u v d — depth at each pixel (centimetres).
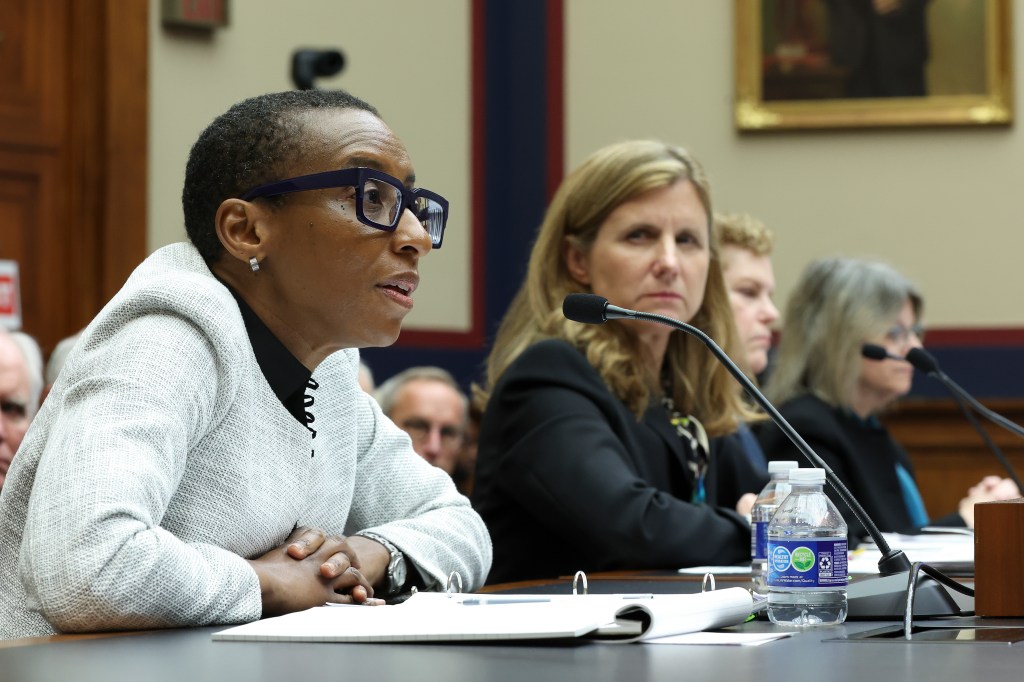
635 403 439
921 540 458
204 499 264
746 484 483
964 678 165
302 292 281
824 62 1016
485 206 1017
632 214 450
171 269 283
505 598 247
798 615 237
